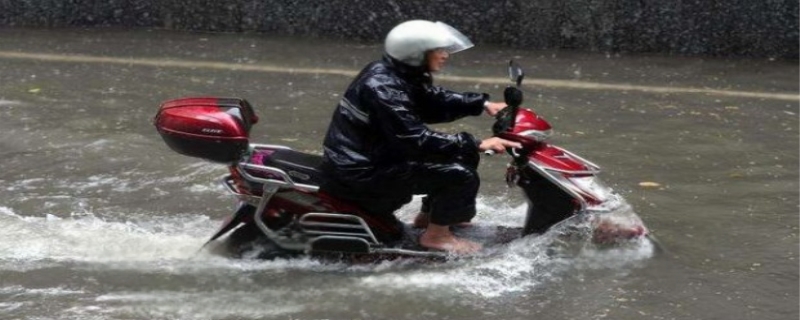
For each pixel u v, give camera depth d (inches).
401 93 246.1
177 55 556.1
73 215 295.3
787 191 329.4
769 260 268.5
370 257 258.4
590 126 416.8
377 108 244.5
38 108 426.6
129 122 407.8
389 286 246.8
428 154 246.5
